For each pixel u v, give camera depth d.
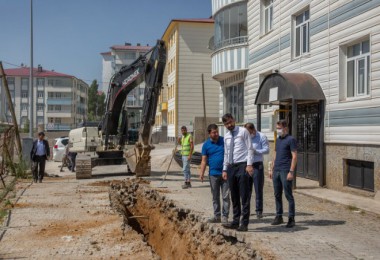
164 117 48.12
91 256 6.62
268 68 18.44
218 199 8.66
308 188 13.28
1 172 16.55
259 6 19.42
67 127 75.38
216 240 7.19
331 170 13.24
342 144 12.74
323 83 13.80
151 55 17.53
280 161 8.35
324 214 9.60
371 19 11.62
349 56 13.05
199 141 32.84
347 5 12.66
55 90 84.38
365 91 12.20
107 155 19.27
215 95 40.00
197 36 39.94
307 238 7.43
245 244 6.71
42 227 8.45
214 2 23.92
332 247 6.89
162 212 10.84
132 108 20.39
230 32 22.11
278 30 17.42
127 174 19.98
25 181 17.02
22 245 7.21
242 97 22.30
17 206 10.79
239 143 7.98
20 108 82.94
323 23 13.89
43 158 16.62
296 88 13.62
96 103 87.50
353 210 10.04
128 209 12.80
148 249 6.98
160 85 17.25
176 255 8.81
